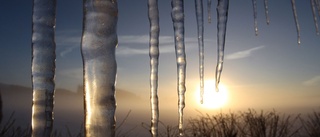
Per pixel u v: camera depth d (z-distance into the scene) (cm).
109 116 107
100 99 108
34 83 138
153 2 202
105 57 112
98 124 105
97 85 109
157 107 200
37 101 137
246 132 538
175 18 219
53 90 140
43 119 135
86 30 114
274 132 532
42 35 141
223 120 556
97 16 115
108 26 116
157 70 200
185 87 228
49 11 143
